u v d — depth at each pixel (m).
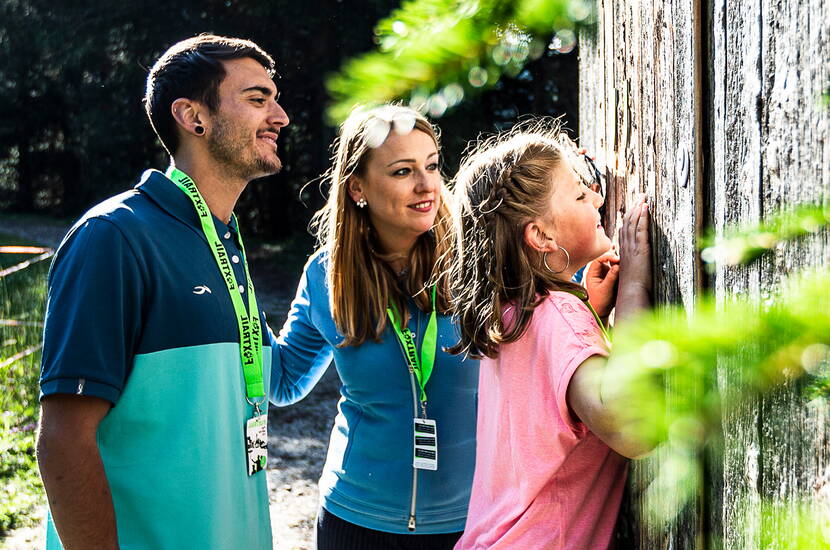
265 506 2.10
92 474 1.76
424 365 2.30
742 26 1.08
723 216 1.17
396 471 2.30
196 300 1.93
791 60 0.92
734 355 0.38
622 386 0.40
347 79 0.52
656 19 1.51
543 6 0.52
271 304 12.74
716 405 0.39
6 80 20.19
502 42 0.53
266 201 19.08
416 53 0.52
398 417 2.31
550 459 1.57
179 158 2.08
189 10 14.65
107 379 1.76
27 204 23.72
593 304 1.79
